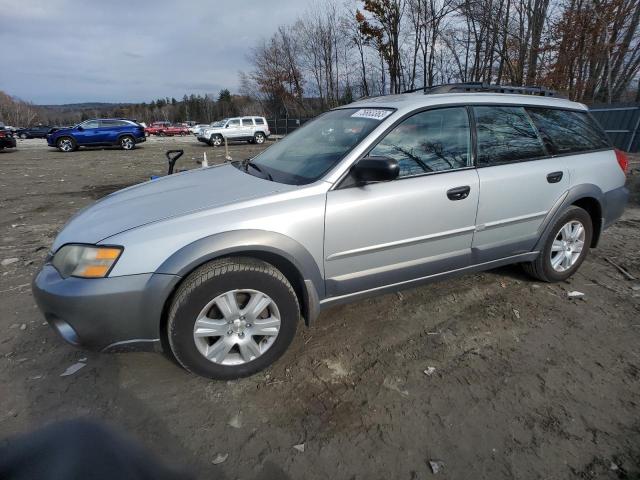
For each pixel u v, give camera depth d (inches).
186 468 69.3
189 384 90.5
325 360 98.8
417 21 714.2
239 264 84.8
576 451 72.2
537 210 121.4
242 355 89.4
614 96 550.9
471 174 108.9
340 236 93.7
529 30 517.7
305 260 90.5
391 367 96.0
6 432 76.5
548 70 518.3
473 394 86.7
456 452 72.5
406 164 102.0
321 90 1282.0
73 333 81.4
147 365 96.9
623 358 98.0
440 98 110.0
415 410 82.5
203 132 1037.2
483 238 114.5
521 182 116.0
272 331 91.1
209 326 84.9
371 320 116.1
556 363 96.5
